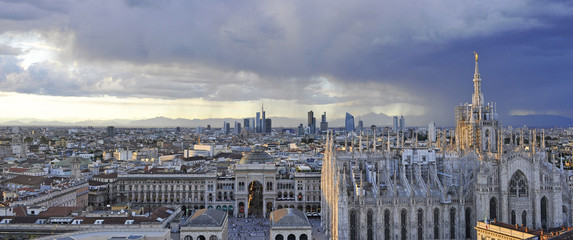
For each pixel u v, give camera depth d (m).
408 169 194.88
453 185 183.75
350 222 171.75
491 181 174.25
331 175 192.00
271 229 181.50
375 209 171.62
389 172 190.62
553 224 174.62
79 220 169.25
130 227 163.88
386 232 173.12
